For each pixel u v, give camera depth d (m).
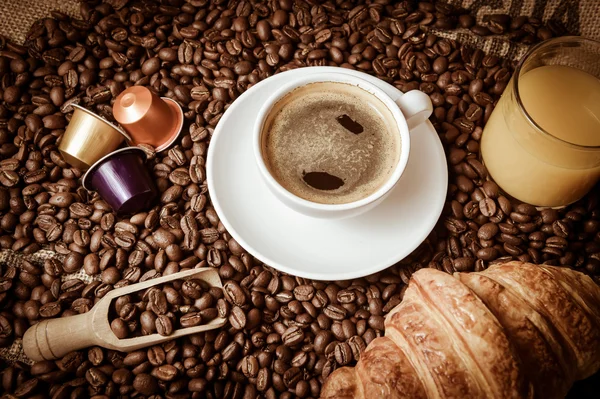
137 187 0.34
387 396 0.26
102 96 0.37
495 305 0.27
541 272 0.29
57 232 0.35
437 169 0.32
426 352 0.26
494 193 0.35
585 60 0.34
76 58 0.38
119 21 0.39
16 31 0.39
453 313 0.26
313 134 0.30
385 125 0.30
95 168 0.34
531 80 0.33
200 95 0.37
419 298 0.28
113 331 0.32
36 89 0.38
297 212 0.31
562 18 0.39
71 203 0.35
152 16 0.39
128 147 0.34
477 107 0.37
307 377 0.33
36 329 0.32
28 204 0.35
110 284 0.34
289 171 0.29
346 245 0.31
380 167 0.29
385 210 0.31
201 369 0.32
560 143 0.30
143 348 0.33
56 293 0.34
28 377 0.33
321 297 0.34
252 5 0.39
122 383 0.32
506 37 0.39
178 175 0.36
